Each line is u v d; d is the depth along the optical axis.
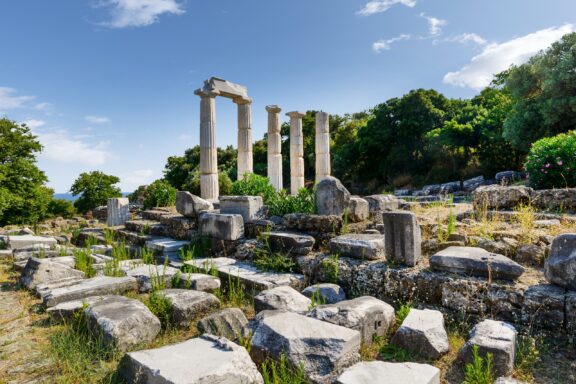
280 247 6.33
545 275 3.98
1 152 23.97
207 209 8.70
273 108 16.95
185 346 3.04
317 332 3.21
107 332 3.47
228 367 2.68
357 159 31.14
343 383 2.64
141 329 3.69
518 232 5.27
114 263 6.33
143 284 5.32
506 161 20.31
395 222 4.95
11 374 3.05
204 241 7.51
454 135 21.81
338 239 5.76
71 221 16.52
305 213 7.21
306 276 5.71
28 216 22.67
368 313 3.76
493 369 3.07
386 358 3.46
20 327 4.04
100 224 15.05
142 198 22.58
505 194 6.94
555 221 5.69
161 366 2.66
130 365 2.81
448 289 4.27
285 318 3.47
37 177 24.81
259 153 38.34
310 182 30.50
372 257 5.30
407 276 4.61
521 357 3.35
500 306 3.95
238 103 16.06
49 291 4.77
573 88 16.72
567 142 8.41
